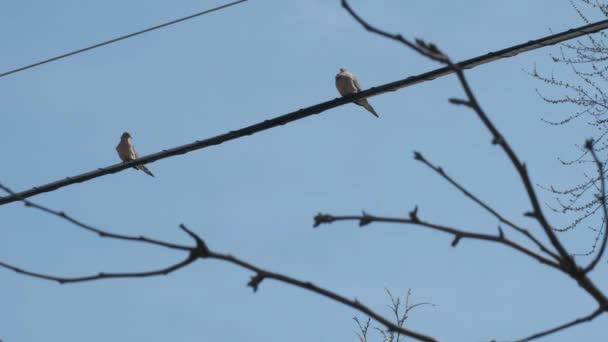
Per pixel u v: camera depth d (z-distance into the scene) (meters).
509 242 7.94
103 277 7.46
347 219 7.97
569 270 7.79
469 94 7.43
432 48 7.30
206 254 7.49
